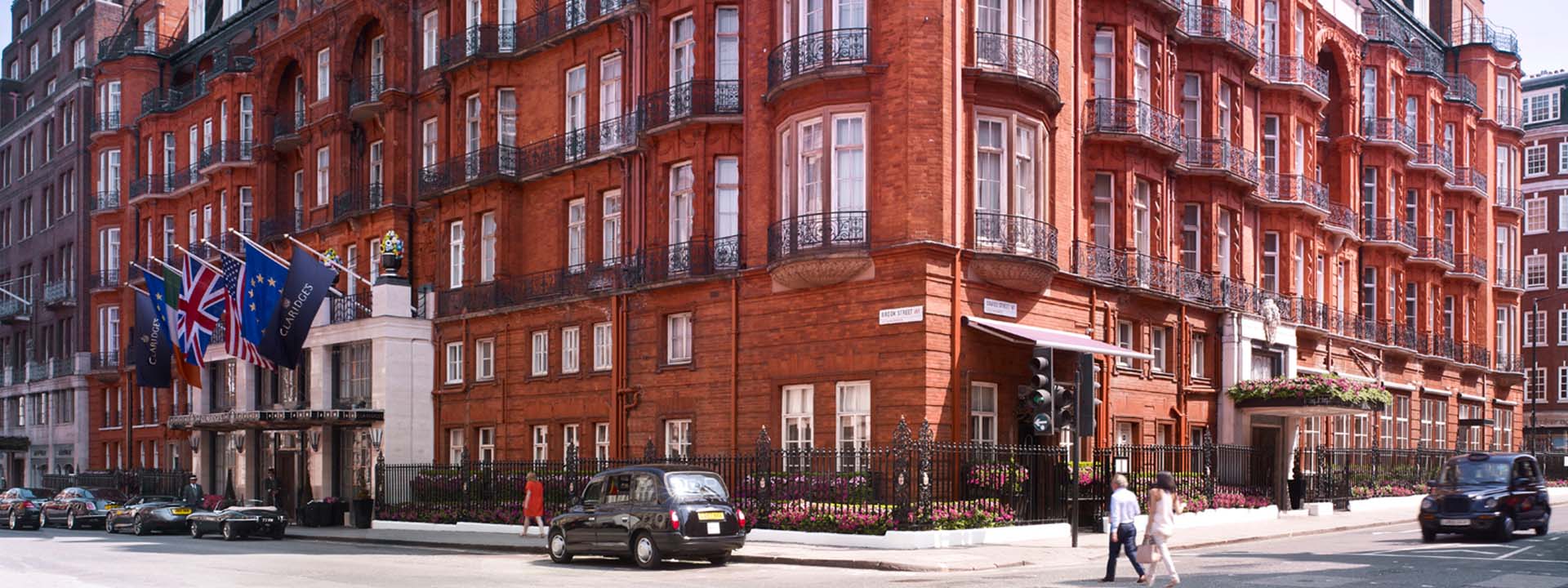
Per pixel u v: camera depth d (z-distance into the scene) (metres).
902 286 29.14
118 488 55.47
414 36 44.09
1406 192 51.03
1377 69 48.78
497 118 40.44
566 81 38.81
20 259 72.81
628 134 35.84
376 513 39.53
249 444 47.47
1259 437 39.62
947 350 29.14
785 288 31.47
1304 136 43.62
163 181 59.00
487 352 40.88
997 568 22.38
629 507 23.89
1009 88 30.55
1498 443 58.22
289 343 38.91
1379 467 42.97
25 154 73.69
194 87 58.00
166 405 57.59
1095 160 34.06
